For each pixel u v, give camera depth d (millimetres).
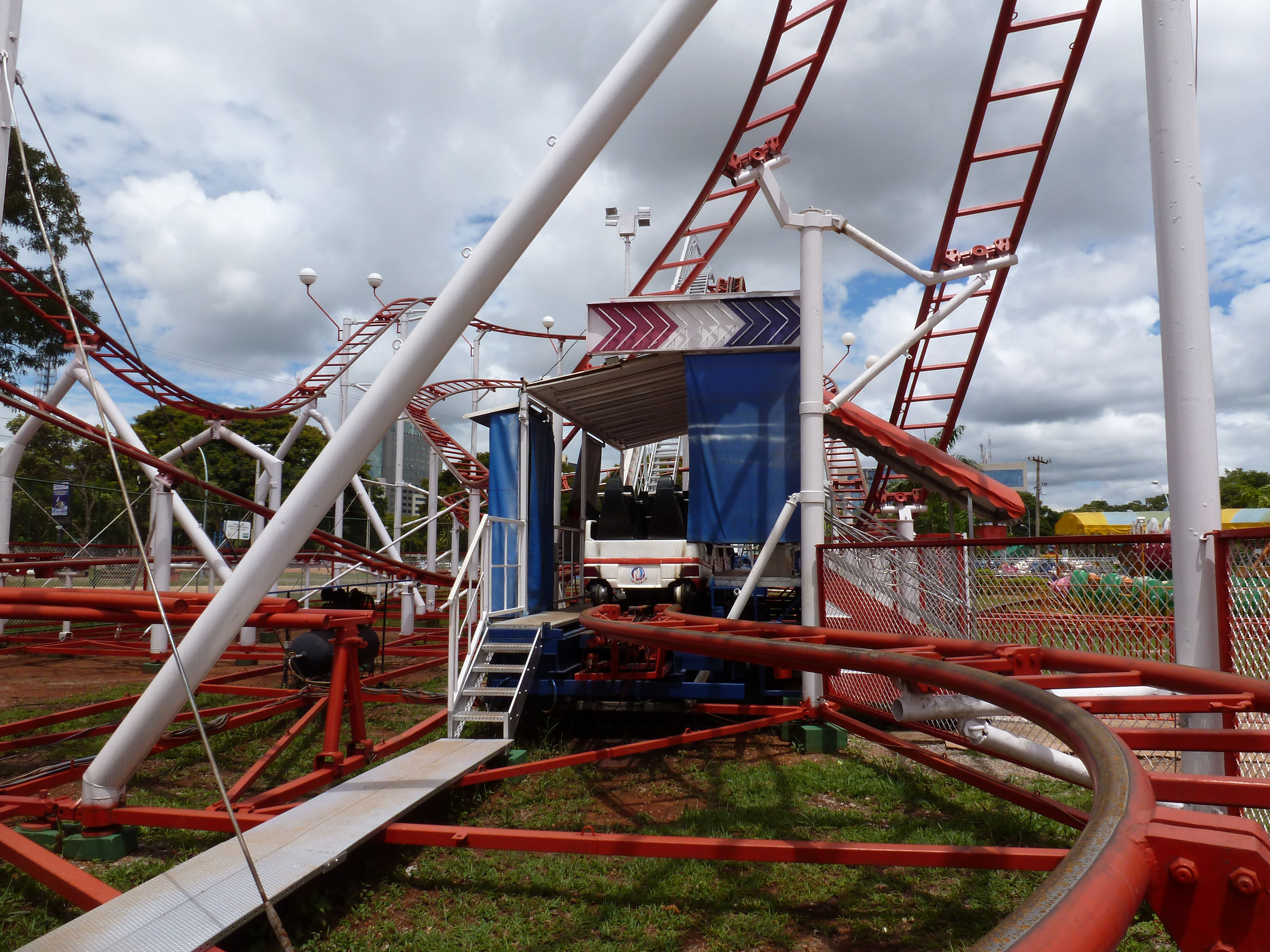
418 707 9969
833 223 8484
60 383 15805
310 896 4188
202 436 17875
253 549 4832
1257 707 3322
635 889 4449
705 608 10859
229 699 9742
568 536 13125
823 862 3859
